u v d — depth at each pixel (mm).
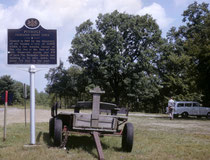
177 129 14781
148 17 51562
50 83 67875
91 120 7535
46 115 21719
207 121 23531
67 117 8133
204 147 9094
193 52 31016
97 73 52344
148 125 16734
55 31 8328
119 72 51281
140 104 65188
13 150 7391
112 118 7746
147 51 49312
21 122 15758
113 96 58688
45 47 8297
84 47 49375
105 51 50156
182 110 32219
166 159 7062
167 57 52875
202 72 31406
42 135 10164
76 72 72500
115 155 7180
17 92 93062
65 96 74125
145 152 7852
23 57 8250
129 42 51531
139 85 49938
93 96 7562
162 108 63188
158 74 55875
